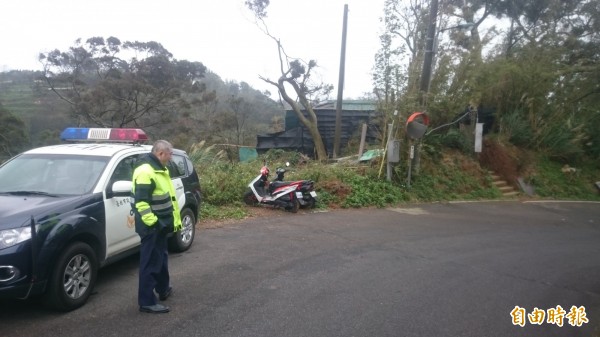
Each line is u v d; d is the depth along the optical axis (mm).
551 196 17953
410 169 14688
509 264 7617
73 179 5426
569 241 9961
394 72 14977
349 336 4488
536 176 18641
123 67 36750
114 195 5410
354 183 13711
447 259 7684
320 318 4883
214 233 8688
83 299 4879
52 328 4328
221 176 11758
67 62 35594
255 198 11539
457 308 5434
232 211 10547
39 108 38562
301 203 11430
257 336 4371
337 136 20391
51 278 4508
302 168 14719
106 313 4727
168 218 4844
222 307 5035
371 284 6117
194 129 35969
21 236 4270
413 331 4699
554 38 20766
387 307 5316
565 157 20250
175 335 4301
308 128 21500
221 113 36969
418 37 18078
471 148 17969
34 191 5227
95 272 5066
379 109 15617
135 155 6238
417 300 5617
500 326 4996
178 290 5504
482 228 10875
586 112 20938
